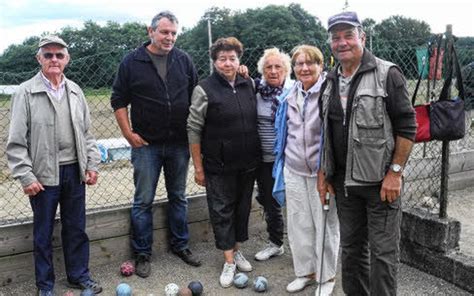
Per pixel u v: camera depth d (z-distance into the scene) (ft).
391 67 9.57
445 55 13.24
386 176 9.78
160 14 13.35
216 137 13.23
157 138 13.92
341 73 10.31
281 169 13.05
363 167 9.77
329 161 10.63
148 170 14.12
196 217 16.43
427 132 12.35
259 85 13.94
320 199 11.83
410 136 9.58
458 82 12.81
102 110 23.77
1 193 21.98
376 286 10.21
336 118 10.24
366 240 11.00
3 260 13.47
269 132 13.87
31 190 11.85
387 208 10.03
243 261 14.61
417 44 17.70
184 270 14.65
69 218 12.98
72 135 12.48
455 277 13.07
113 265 14.90
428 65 13.92
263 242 16.72
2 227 13.37
